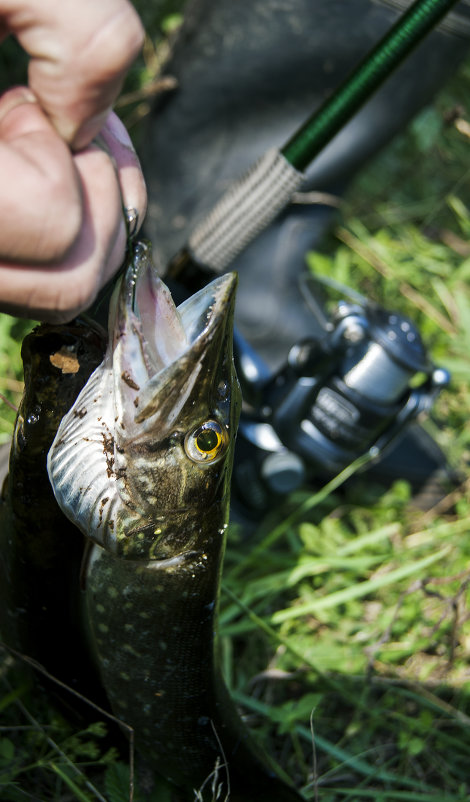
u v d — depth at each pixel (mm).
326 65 825
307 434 790
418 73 827
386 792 732
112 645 603
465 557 874
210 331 521
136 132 1024
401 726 788
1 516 590
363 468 902
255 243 859
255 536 874
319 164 846
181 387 524
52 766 655
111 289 548
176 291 751
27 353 546
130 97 874
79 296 477
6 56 990
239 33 829
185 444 537
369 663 770
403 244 1089
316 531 855
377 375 761
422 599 844
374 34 810
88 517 551
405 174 1136
